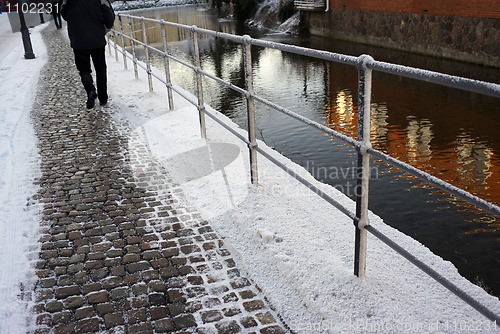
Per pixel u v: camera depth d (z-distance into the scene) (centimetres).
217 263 289
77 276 281
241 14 3341
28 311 250
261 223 320
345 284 246
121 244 316
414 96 1077
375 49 1992
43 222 351
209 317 240
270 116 910
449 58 1634
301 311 239
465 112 928
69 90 866
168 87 652
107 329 235
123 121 627
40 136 573
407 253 208
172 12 4750
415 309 227
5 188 415
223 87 1177
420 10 1752
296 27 2719
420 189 552
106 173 446
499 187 570
